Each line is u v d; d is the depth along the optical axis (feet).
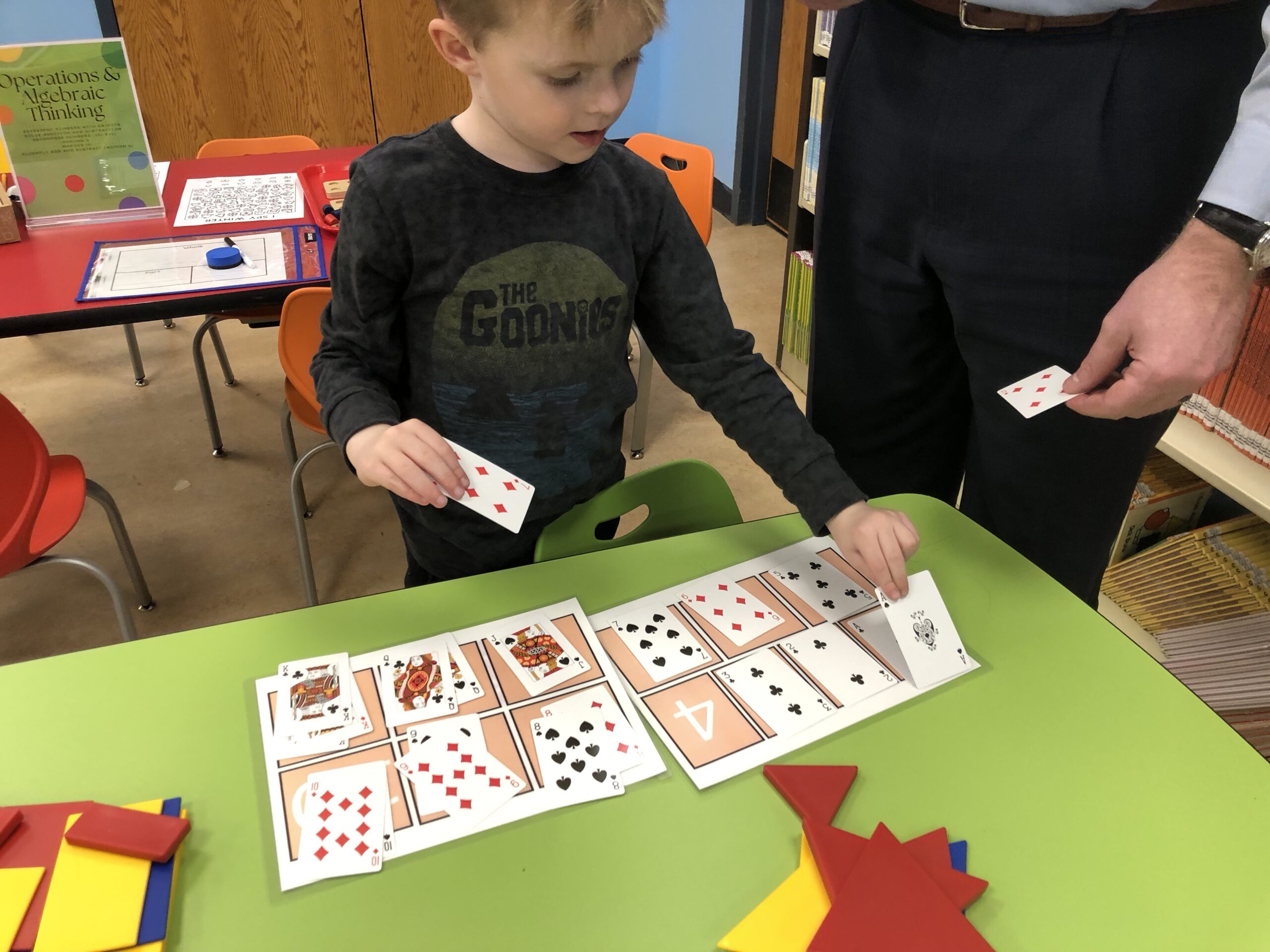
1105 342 2.64
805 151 8.52
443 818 2.22
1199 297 2.46
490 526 3.81
